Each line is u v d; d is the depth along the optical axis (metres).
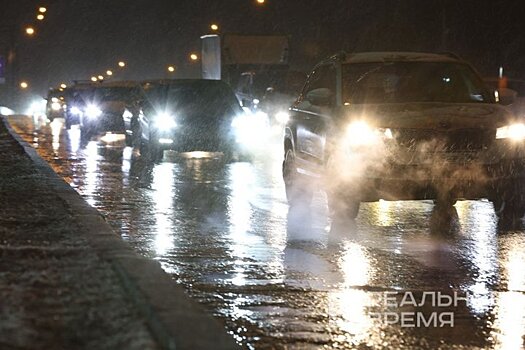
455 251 14.01
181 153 34.97
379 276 12.21
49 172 20.72
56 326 7.80
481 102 17.73
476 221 16.95
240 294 11.16
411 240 14.98
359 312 10.36
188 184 23.66
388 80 18.00
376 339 9.33
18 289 9.05
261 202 20.03
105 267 10.09
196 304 8.34
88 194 21.16
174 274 12.26
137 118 35.44
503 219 16.72
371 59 18.25
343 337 9.38
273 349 8.97
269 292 11.27
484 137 15.91
